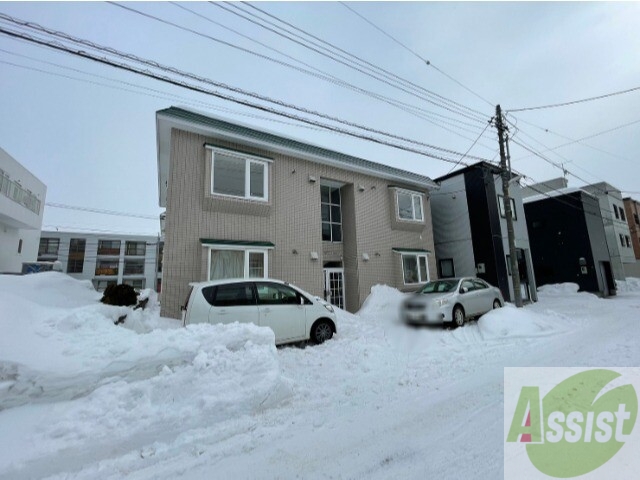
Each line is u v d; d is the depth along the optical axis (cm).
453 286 991
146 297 1138
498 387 444
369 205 1395
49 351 402
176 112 944
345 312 1101
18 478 261
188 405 358
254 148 1102
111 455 295
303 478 262
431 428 337
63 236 4072
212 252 964
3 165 1675
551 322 905
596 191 2538
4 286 788
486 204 1551
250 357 429
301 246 1140
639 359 541
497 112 1256
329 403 408
